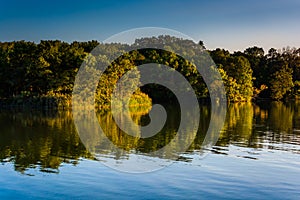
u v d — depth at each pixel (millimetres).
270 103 90438
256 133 36844
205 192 17906
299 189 18422
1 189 18391
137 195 17516
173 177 20359
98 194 17672
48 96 68375
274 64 114875
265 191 18094
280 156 25844
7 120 47875
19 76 73875
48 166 22844
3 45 82938
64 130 38688
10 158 25125
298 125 43281
